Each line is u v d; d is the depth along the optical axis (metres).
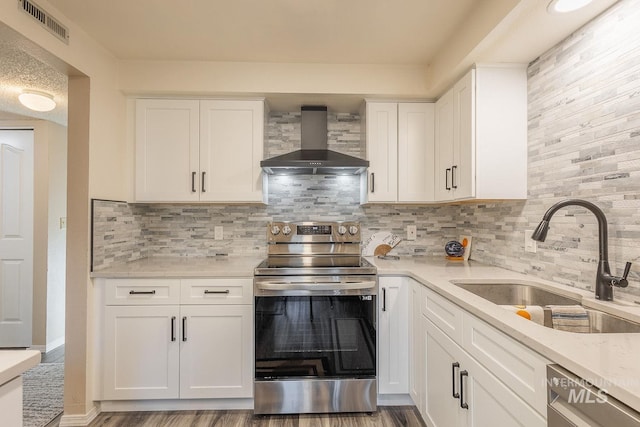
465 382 1.30
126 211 2.33
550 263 1.66
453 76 2.03
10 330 3.06
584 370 0.72
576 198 1.50
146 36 1.95
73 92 1.94
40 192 3.04
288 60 2.25
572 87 1.53
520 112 1.85
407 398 2.09
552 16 1.41
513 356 1.00
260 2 1.64
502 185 1.84
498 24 1.48
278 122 2.71
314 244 2.52
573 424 0.74
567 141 1.56
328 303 1.98
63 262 3.24
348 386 1.98
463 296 1.34
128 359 1.97
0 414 0.71
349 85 2.30
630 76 1.25
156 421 1.92
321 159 2.34
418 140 2.41
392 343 2.04
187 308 1.98
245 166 2.35
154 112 2.33
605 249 1.28
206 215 2.66
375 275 2.01
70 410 1.89
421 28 1.86
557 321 1.25
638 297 1.21
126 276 1.97
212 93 2.30
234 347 1.99
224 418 1.95
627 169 1.26
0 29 1.44
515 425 0.98
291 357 1.96
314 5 1.66
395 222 2.73
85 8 1.67
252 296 2.00
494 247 2.16
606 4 1.32
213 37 1.96
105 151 2.09
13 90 2.35
